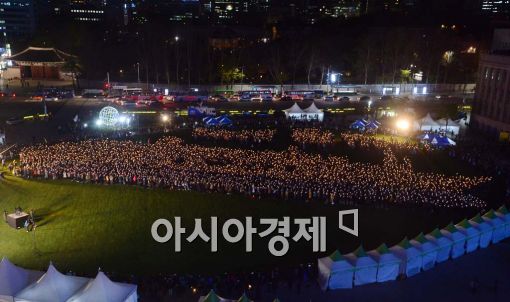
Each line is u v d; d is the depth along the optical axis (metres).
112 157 64.69
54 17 185.62
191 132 80.69
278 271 38.59
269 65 131.12
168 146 71.31
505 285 37.59
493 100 87.62
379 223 48.09
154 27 167.50
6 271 33.06
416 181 59.03
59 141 72.88
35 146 69.56
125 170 59.56
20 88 117.62
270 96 113.31
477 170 64.44
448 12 196.62
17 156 66.25
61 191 54.62
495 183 59.34
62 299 31.56
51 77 133.38
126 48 145.25
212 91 120.12
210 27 174.62
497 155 72.25
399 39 137.38
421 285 37.47
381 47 137.00
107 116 81.50
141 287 35.72
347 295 35.69
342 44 140.75
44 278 32.31
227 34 151.75
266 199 53.28
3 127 80.81
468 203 52.72
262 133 80.19
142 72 135.38
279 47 142.50
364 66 133.50
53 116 89.81
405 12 196.50
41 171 59.38
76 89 117.06
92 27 170.12
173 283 36.16
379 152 71.69
